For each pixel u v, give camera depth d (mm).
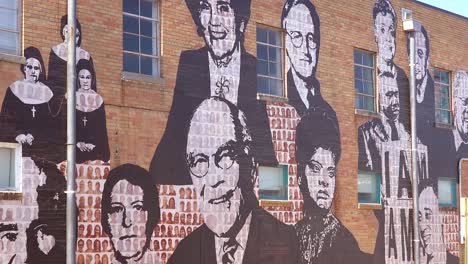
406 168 23844
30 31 15203
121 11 16781
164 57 17547
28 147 14953
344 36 22203
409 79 24297
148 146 16938
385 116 23312
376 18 23391
